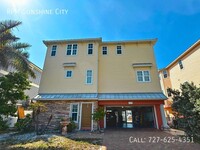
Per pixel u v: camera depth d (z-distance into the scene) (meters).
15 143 8.46
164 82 25.00
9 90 9.84
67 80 15.92
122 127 16.08
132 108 17.97
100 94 15.59
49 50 17.44
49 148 7.37
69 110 14.18
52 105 14.45
